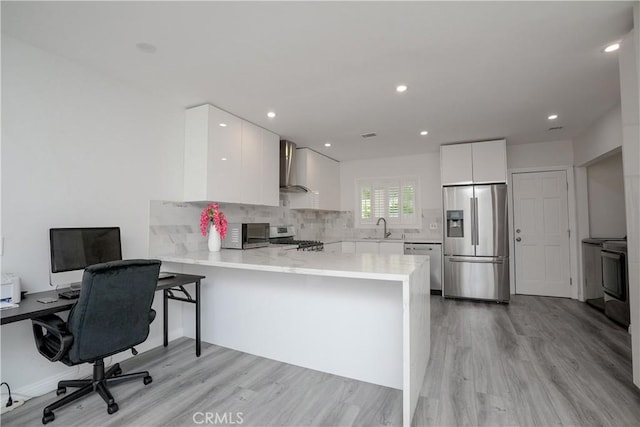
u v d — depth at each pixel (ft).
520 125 12.14
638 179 5.91
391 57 7.13
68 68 7.29
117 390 6.82
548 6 5.45
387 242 16.44
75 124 7.42
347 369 7.38
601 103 9.94
